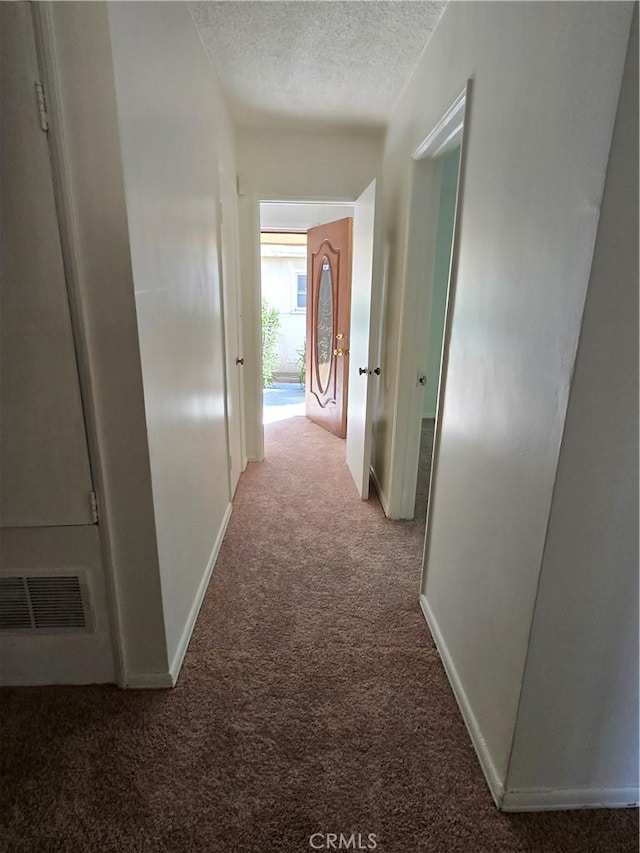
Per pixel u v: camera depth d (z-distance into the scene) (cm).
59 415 132
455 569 162
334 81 244
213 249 234
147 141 134
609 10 79
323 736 142
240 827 117
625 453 96
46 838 115
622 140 79
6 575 147
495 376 129
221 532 254
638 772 123
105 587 149
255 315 349
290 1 175
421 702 155
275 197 326
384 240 309
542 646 109
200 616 194
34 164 113
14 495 138
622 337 89
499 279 126
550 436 100
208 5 179
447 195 445
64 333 125
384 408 304
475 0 144
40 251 119
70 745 138
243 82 246
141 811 121
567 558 103
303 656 173
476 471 143
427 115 202
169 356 158
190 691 157
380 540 256
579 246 89
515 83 116
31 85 108
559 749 119
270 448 408
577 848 115
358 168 323
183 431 176
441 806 123
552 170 98
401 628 189
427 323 252
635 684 113
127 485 140
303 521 276
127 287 124
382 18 185
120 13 114
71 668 158
